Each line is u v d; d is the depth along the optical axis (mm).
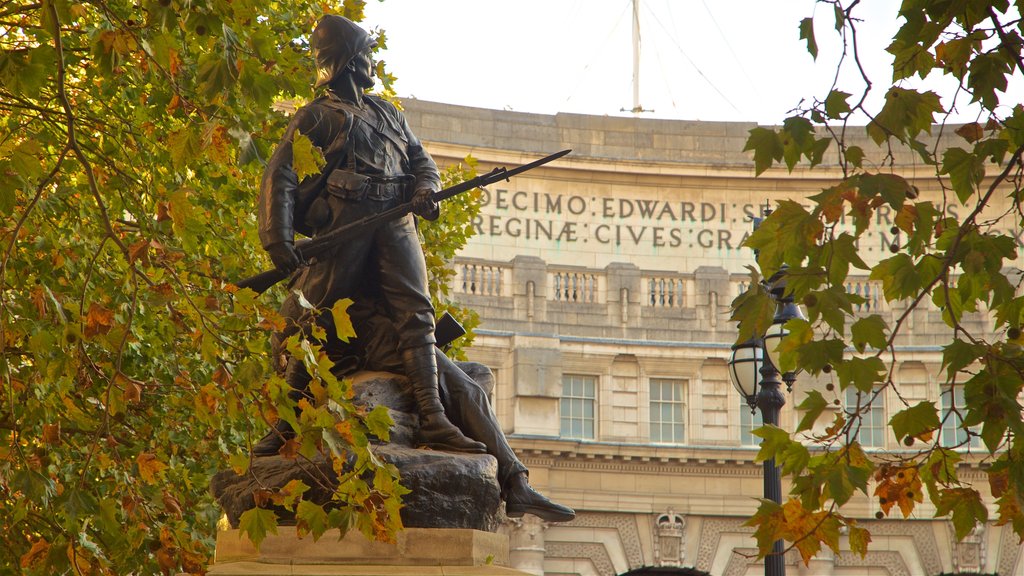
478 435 7566
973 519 6469
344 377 7750
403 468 6938
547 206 44688
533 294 43125
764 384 14703
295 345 6785
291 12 15500
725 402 43688
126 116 12984
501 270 43125
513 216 44250
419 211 7645
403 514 6895
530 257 43312
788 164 6355
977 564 41875
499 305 42812
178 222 7625
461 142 44000
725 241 45438
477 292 42750
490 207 44000
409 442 7375
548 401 42375
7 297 10984
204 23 7492
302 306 6949
